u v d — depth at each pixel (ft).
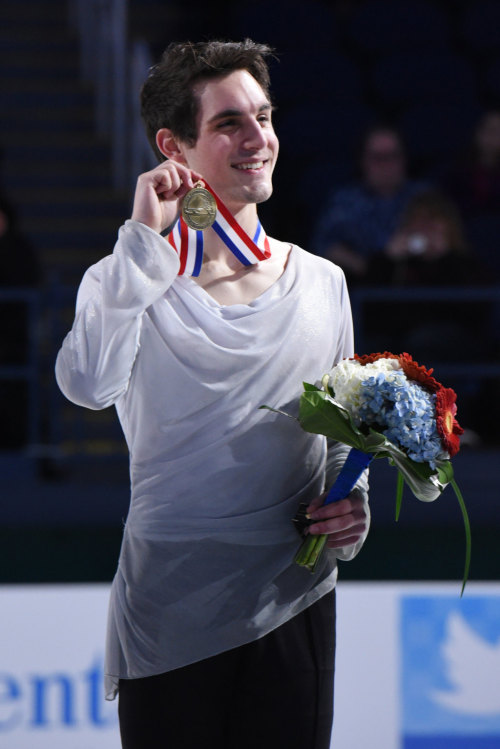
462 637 36.58
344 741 36.22
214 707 19.17
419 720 36.35
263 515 19.13
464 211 61.98
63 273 60.90
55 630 35.96
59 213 65.36
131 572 19.44
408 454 18.63
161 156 20.42
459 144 71.67
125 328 18.03
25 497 42.80
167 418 18.95
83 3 71.46
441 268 49.29
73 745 35.73
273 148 19.53
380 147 56.08
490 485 43.06
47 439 48.21
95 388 18.15
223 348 18.70
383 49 76.89
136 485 19.61
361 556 42.24
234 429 18.86
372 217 55.77
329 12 77.15
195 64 19.26
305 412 18.58
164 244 18.17
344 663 36.24
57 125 69.97
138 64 57.62
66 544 42.60
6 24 75.87
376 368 19.03
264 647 19.20
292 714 19.30
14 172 67.62
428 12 77.61
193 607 18.95
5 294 45.19
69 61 74.18
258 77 19.67
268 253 19.86
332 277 20.29
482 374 45.19
